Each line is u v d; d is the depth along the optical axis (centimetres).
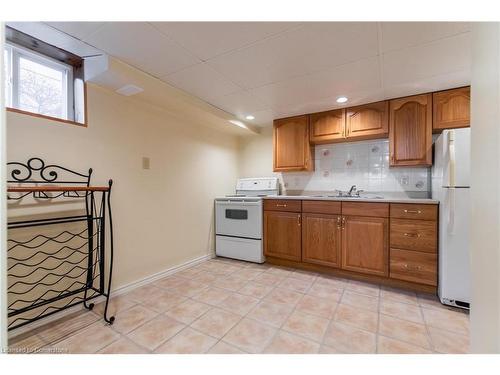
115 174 205
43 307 159
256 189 340
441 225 192
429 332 151
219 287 221
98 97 192
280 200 277
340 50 160
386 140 275
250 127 337
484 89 67
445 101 221
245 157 373
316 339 145
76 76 183
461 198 178
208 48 158
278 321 164
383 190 276
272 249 282
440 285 193
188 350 134
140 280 225
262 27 137
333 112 277
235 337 147
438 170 206
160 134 247
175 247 263
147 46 157
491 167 63
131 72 182
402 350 134
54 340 143
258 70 188
